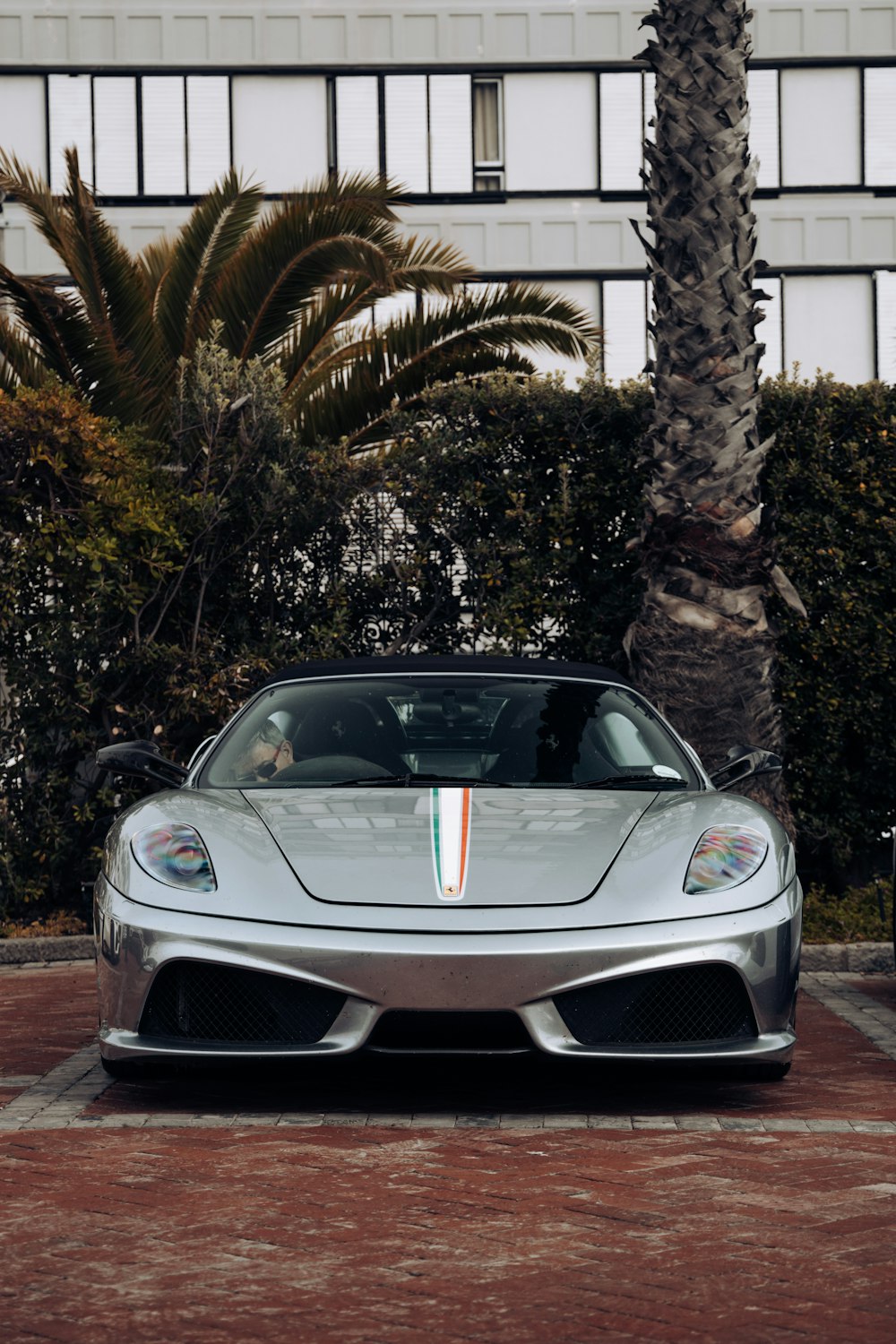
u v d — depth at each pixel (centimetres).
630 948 420
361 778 518
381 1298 288
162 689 929
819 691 941
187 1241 322
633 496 958
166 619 955
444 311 1291
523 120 2238
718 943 429
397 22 2230
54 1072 516
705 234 846
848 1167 382
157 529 900
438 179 2236
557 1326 273
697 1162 387
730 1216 339
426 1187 363
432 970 412
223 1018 430
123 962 437
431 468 956
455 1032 416
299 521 959
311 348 1321
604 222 2234
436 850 446
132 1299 288
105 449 897
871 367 2247
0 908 912
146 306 1263
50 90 2214
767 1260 309
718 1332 270
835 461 935
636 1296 288
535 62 2230
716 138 848
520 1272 302
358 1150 399
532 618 954
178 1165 385
